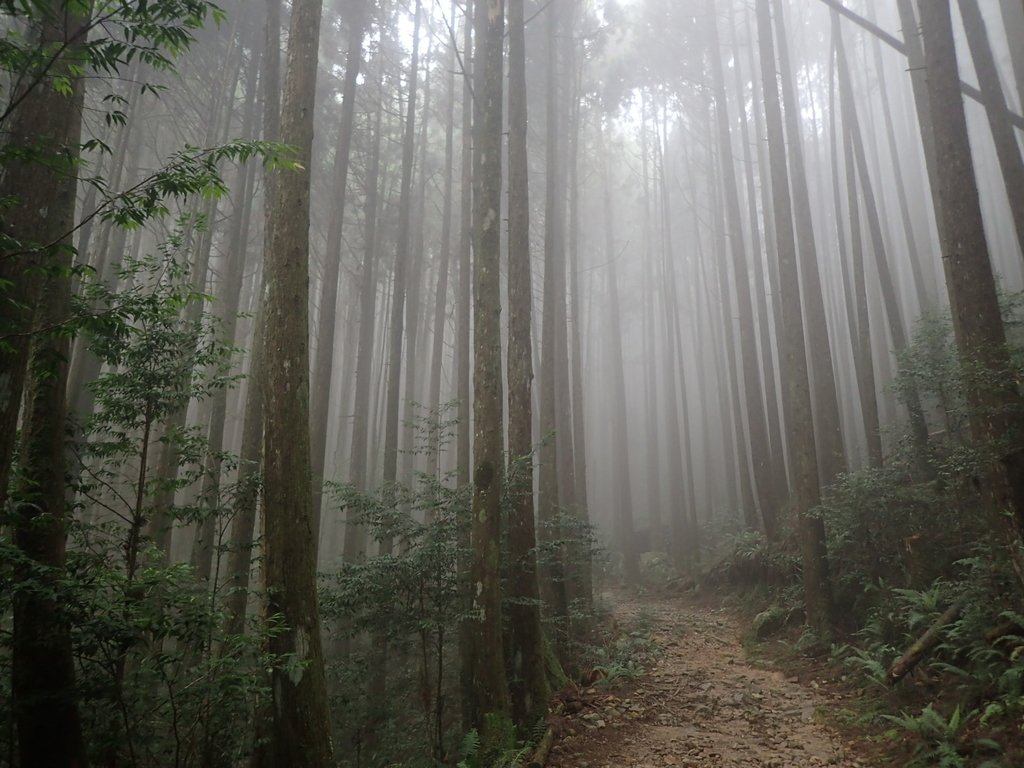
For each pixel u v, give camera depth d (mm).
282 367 6004
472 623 8141
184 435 6812
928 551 9305
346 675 8258
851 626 10289
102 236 12984
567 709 8359
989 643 6602
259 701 5891
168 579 4848
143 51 4074
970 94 10195
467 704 7953
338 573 7598
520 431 8992
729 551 17734
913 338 11734
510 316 9406
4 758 5035
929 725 5941
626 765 6746
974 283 7336
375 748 8367
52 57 4031
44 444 5191
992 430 6973
